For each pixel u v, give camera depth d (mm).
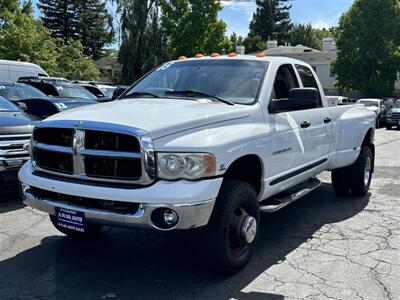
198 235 4141
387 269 4555
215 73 5254
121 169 3846
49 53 37438
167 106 4445
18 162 6711
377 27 39156
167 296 3953
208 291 4051
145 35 40188
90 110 4406
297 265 4641
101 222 3914
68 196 4062
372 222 6176
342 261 4758
